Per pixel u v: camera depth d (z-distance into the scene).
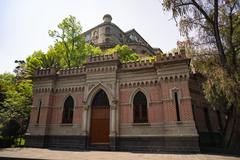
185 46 17.41
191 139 15.46
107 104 20.22
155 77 18.80
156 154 14.13
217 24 15.82
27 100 26.81
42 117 21.50
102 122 19.78
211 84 15.18
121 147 17.89
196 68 17.36
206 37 16.83
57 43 31.11
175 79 17.50
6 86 27.95
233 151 14.64
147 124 17.75
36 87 23.14
